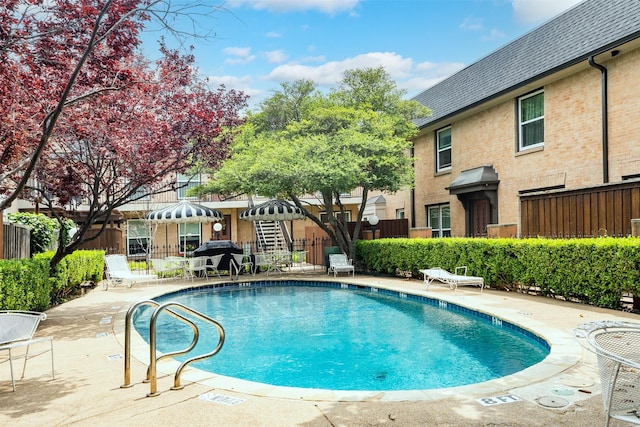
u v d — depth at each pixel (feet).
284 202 58.18
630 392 8.88
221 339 15.57
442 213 58.90
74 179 30.60
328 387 17.37
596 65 36.11
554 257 29.45
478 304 28.99
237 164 51.19
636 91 33.91
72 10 18.97
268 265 58.59
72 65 21.34
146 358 18.12
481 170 49.06
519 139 45.44
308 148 49.06
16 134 20.18
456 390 13.61
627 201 27.91
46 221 44.27
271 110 64.85
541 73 39.99
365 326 27.81
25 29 18.84
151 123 28.68
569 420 11.27
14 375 16.10
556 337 19.69
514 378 14.49
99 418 12.03
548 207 33.83
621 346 10.32
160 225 80.84
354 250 57.41
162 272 53.31
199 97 32.17
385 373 18.85
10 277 23.02
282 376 18.72
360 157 48.42
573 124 39.17
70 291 38.78
